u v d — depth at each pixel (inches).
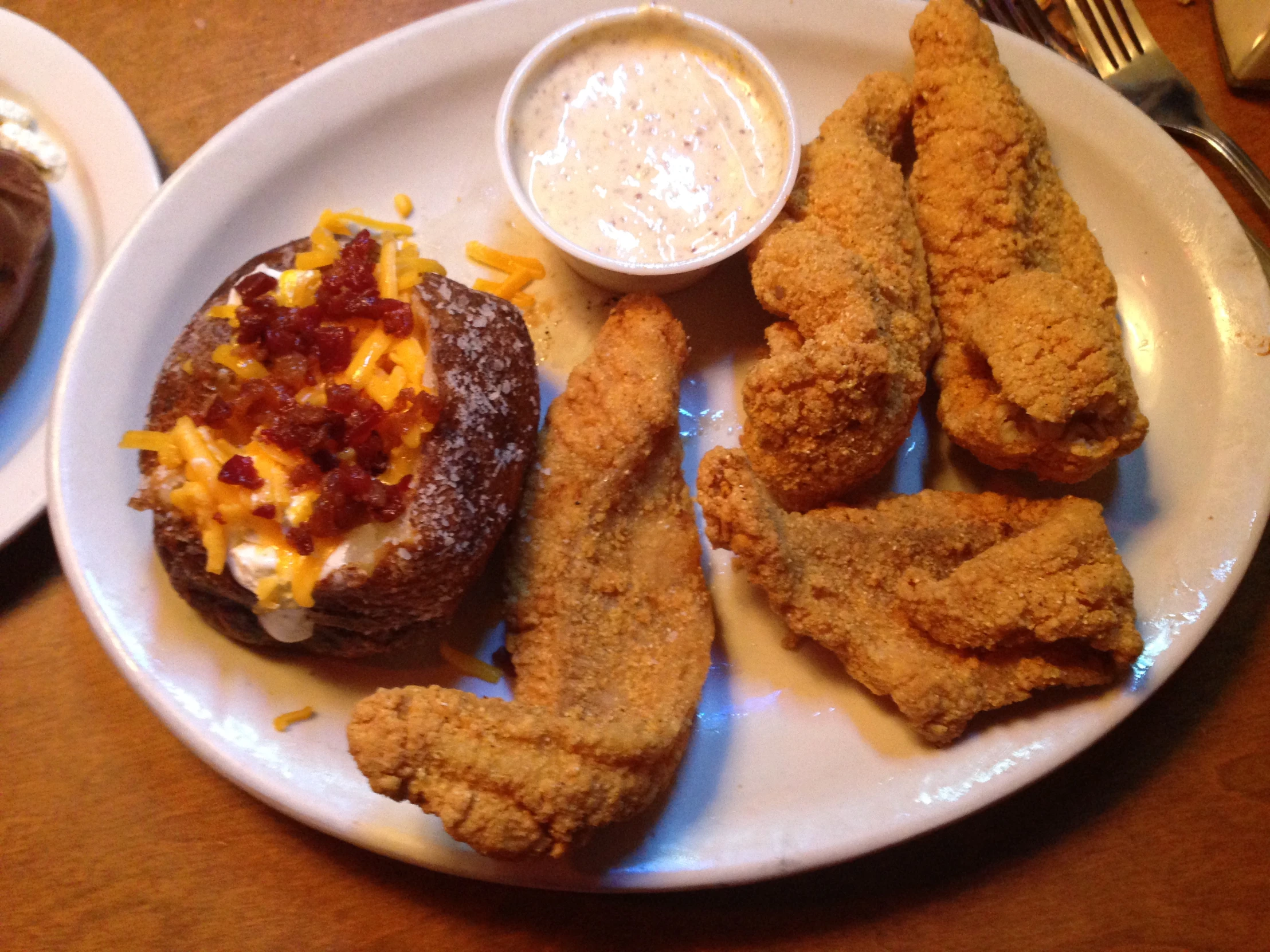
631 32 10.0
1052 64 10.2
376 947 9.0
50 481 9.1
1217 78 10.8
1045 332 8.5
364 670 9.2
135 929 9.0
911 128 10.4
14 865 9.2
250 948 9.0
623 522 9.2
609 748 7.9
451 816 7.6
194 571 8.3
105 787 9.3
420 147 10.5
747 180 9.8
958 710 8.5
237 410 8.2
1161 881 9.0
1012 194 9.3
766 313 10.3
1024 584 8.5
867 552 9.0
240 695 8.9
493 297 9.4
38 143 10.5
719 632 9.5
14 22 10.7
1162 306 9.9
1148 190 10.0
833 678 9.3
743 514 8.6
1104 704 8.7
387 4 11.2
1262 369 9.4
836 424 8.7
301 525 7.9
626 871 8.4
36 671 9.6
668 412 9.2
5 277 9.8
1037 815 9.2
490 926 9.0
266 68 11.1
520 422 8.9
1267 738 9.3
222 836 9.2
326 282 8.6
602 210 9.7
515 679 9.2
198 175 9.9
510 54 10.4
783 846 8.5
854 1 10.3
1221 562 9.0
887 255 9.2
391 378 8.3
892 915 9.0
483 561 8.7
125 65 11.1
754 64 9.8
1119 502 9.5
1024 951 8.9
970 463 9.9
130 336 9.6
